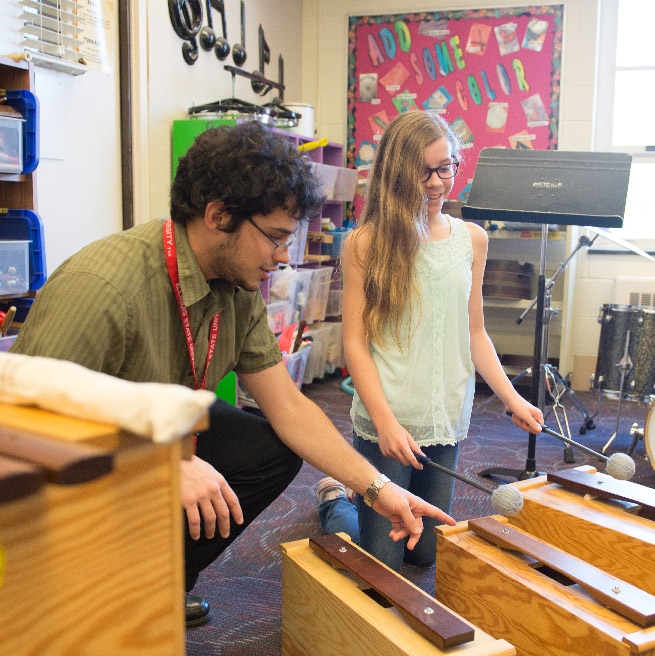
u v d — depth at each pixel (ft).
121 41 9.86
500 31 14.55
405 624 3.60
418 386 5.73
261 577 6.40
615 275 14.40
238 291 4.65
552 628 3.88
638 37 14.29
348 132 15.70
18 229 7.04
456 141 5.91
